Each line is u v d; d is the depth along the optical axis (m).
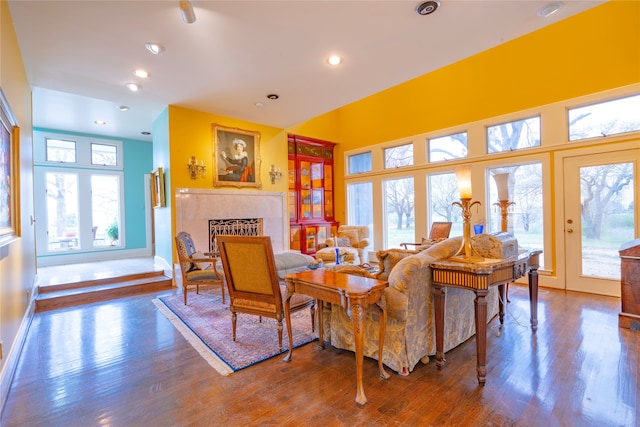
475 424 1.66
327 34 2.96
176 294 4.37
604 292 4.01
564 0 2.51
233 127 5.52
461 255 2.53
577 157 4.17
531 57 4.54
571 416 1.71
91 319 3.39
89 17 2.62
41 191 6.05
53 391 2.04
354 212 7.41
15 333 2.49
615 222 3.92
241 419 1.73
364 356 2.45
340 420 1.71
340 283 2.10
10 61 2.48
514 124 4.79
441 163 5.62
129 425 1.70
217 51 3.23
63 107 5.02
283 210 6.22
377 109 6.73
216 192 5.25
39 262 5.96
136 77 3.83
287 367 2.32
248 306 2.67
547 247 4.44
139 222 7.28
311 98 4.61
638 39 3.69
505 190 3.52
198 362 2.40
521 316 3.31
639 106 3.75
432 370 2.24
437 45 3.19
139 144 7.30
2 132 2.10
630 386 1.99
